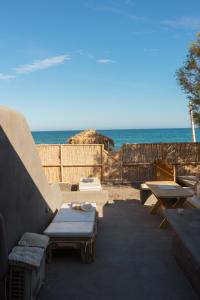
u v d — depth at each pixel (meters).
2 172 4.43
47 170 15.47
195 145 15.71
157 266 5.55
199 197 8.62
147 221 8.66
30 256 4.15
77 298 4.46
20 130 5.55
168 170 12.21
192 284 4.73
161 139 89.50
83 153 15.42
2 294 3.88
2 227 3.83
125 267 5.52
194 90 13.24
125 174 15.49
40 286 4.68
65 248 5.80
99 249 6.46
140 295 4.53
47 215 7.28
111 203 11.06
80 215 6.85
